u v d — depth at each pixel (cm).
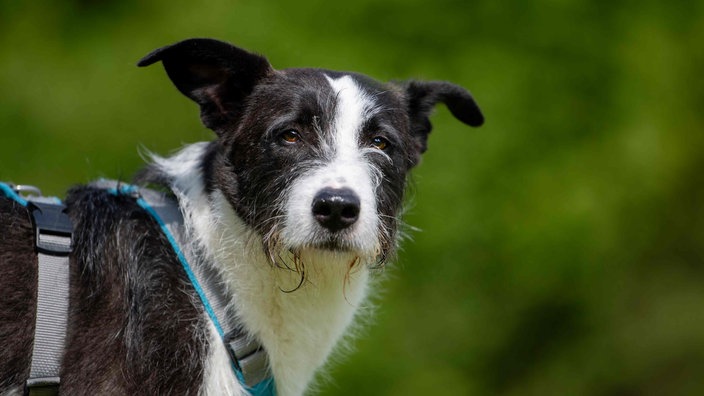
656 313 1451
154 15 1284
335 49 1231
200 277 495
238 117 534
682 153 1359
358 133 523
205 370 482
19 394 466
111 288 488
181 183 519
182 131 1233
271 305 504
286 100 522
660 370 1423
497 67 1252
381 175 525
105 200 511
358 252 500
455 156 1193
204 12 1265
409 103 581
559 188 1210
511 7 1270
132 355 474
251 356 496
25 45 1283
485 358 1223
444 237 1174
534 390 1277
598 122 1271
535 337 1268
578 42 1279
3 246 480
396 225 541
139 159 1202
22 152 1230
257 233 504
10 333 468
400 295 1179
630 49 1302
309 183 498
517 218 1190
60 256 485
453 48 1264
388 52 1255
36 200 503
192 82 532
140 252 495
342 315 529
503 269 1192
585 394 1331
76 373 470
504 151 1215
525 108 1249
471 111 597
